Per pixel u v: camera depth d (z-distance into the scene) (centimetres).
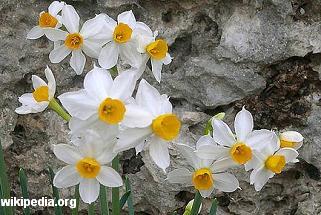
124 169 69
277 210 70
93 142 47
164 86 68
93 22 52
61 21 54
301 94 67
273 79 67
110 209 70
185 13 68
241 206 69
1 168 57
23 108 51
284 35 66
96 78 47
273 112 67
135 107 47
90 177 48
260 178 51
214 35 68
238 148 48
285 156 51
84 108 46
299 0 66
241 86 66
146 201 70
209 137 49
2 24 68
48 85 51
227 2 67
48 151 70
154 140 47
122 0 67
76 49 52
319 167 66
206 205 69
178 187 67
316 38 66
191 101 68
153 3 68
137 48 51
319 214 68
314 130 66
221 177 50
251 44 66
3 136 69
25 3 69
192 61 67
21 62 69
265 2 66
